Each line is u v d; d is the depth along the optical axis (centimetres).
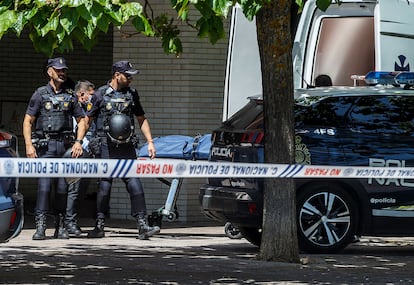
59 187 2803
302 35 3072
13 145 1944
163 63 3431
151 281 2039
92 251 2539
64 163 1788
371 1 3062
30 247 2605
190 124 3422
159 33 2150
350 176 2142
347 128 2534
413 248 2766
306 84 3058
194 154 2800
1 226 1856
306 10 3070
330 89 2606
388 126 2548
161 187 3378
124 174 1842
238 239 2908
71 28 1580
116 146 2730
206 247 2691
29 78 3991
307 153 2498
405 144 2533
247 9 1703
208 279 2069
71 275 2109
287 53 2255
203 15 1708
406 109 2569
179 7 1686
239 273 2148
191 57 3409
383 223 2525
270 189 2306
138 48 3447
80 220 3394
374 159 2509
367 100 2567
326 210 2500
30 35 1733
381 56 3030
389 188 2517
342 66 3091
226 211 2514
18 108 3994
